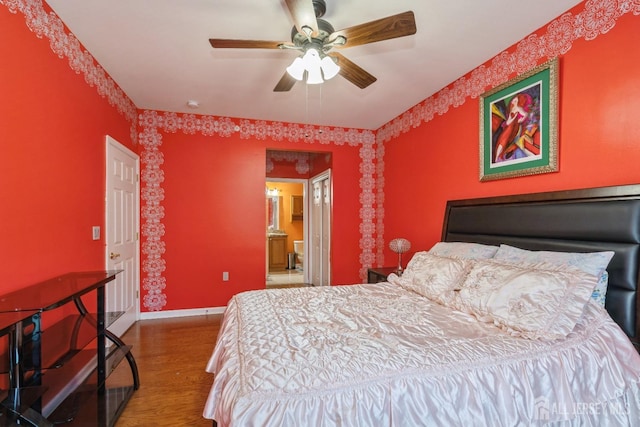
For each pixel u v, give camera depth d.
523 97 2.24
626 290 1.57
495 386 1.21
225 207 4.05
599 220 1.70
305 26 1.63
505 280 1.68
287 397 1.04
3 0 1.56
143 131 3.74
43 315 1.91
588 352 1.37
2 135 1.55
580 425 1.31
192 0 1.86
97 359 1.98
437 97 3.22
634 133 1.64
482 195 2.66
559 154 2.01
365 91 3.21
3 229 1.56
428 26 2.12
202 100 3.46
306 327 1.56
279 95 3.32
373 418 1.07
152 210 3.78
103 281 1.90
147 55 2.49
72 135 2.20
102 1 1.87
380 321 1.66
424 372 1.18
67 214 2.14
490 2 1.89
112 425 1.78
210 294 4.01
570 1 1.88
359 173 4.61
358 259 4.62
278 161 5.75
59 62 2.04
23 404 1.35
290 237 8.10
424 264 2.36
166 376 2.38
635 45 1.64
